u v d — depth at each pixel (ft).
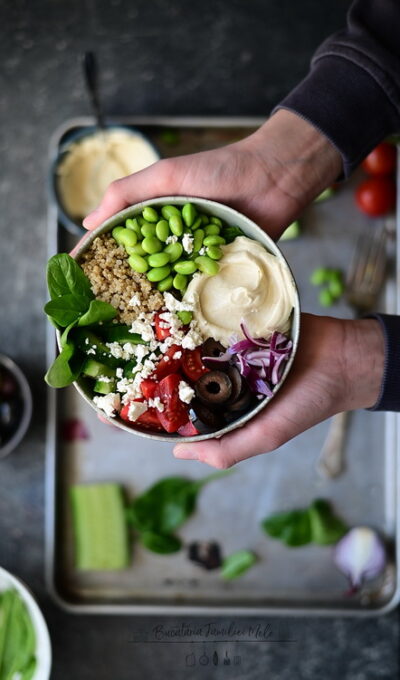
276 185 2.14
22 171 2.74
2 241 2.73
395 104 2.11
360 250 2.69
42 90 2.75
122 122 2.66
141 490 2.68
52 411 2.63
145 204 1.90
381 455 2.69
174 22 2.76
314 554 2.70
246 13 2.76
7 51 2.75
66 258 1.82
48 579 2.61
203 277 1.89
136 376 1.84
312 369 2.07
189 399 1.84
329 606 2.68
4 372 2.57
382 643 2.74
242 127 2.68
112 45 2.75
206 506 2.69
